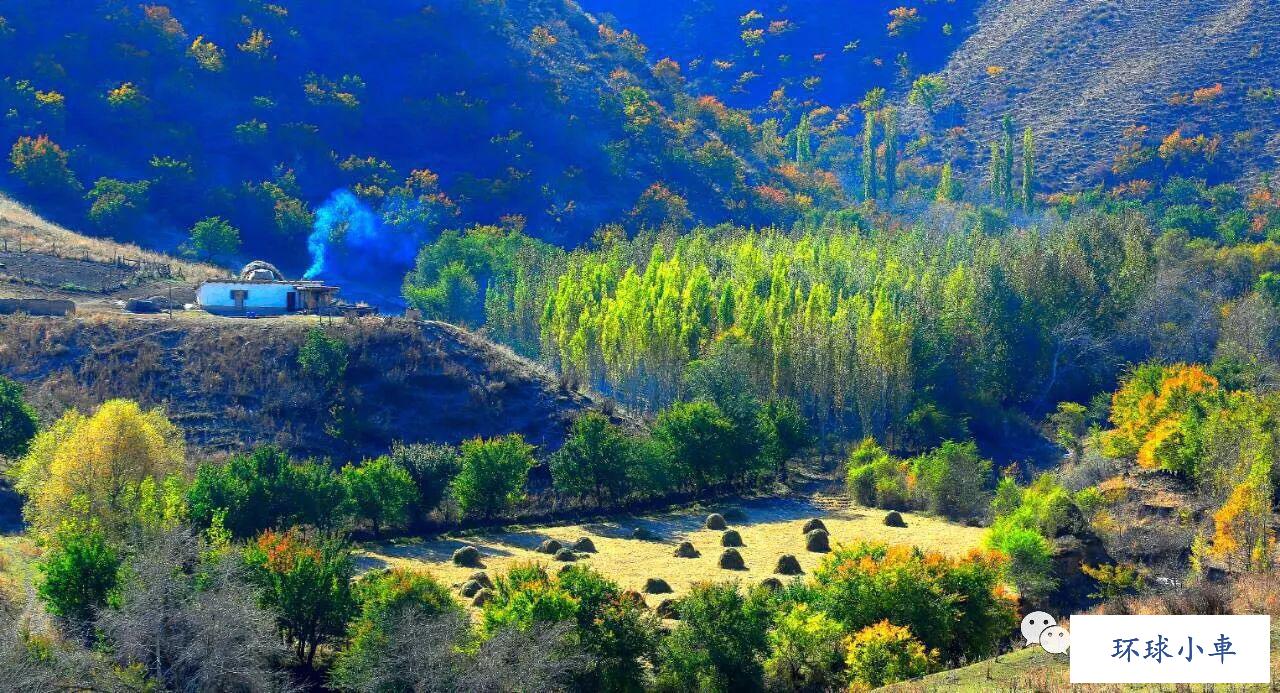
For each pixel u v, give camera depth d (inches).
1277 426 3193.9
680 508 3592.5
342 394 3678.6
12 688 1643.7
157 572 1818.4
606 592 1959.9
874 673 1831.9
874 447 3924.7
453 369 3932.1
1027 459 4375.0
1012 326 5014.8
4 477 2906.0
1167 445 3415.4
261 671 1817.2
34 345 3663.9
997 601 2101.4
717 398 4023.1
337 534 2760.8
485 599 2274.9
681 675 1910.7
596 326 4630.9
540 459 3659.0
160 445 2687.0
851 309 4781.0
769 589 2250.2
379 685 1747.0
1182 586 2314.2
